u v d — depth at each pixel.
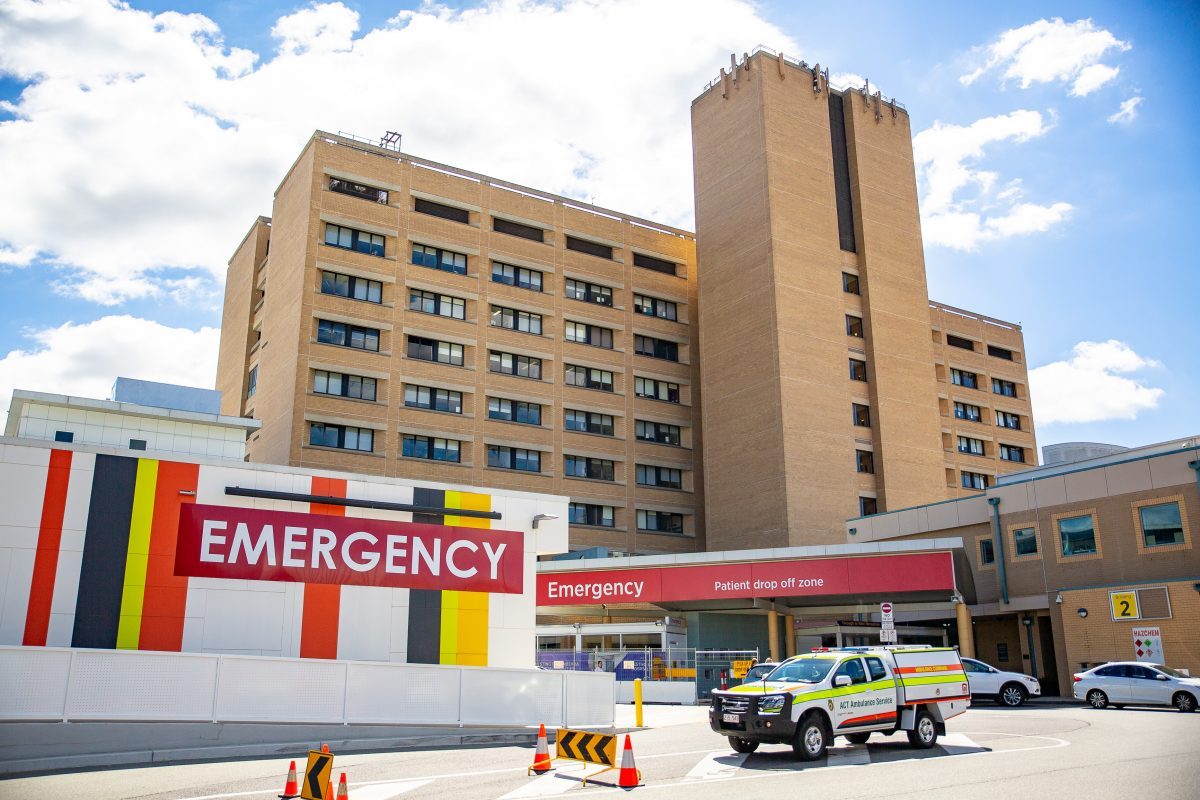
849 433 60.28
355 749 19.69
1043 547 40.78
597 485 63.78
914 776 14.78
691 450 68.81
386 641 24.06
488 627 25.56
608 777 15.29
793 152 63.38
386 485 25.08
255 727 19.09
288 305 57.16
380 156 59.94
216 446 41.78
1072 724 23.27
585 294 67.31
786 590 39.72
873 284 64.25
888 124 69.69
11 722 16.86
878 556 38.72
